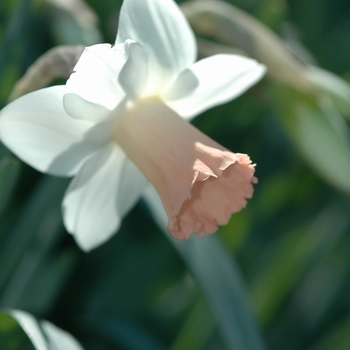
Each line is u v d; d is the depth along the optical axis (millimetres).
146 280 603
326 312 625
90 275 601
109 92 476
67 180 524
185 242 521
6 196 506
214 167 475
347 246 637
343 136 590
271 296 591
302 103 583
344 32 694
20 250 531
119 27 473
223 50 567
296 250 590
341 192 599
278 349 619
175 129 485
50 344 474
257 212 629
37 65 491
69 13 566
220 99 502
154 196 534
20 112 470
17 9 535
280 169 642
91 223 505
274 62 576
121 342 574
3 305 541
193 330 568
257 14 650
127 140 487
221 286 514
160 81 488
